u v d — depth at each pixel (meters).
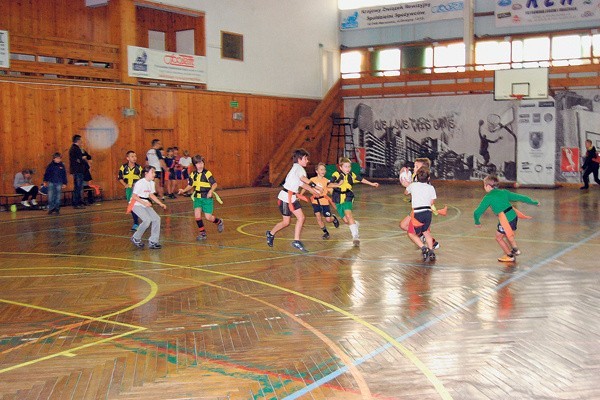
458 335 6.39
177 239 13.05
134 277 9.41
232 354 5.91
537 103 25.12
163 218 16.59
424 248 10.39
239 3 26.25
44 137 19.30
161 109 22.91
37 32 21.30
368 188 26.47
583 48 27.44
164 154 23.06
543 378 5.21
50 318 7.22
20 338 6.47
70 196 20.08
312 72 30.66
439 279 9.02
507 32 28.77
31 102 18.88
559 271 9.43
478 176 27.66
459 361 5.64
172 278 9.31
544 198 20.95
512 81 25.23
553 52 28.08
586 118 25.20
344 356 5.81
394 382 5.17
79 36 22.70
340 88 30.69
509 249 10.31
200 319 7.12
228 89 25.86
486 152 27.38
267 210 18.41
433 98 28.33
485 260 10.41
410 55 31.20
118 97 21.36
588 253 10.88
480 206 10.15
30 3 21.02
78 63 21.86
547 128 25.02
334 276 9.33
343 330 6.63
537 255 10.75
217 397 4.91
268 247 11.95
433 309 7.41
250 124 26.83
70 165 18.66
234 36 26.06
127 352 6.00
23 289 8.67
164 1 22.78
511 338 6.27
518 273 9.34
